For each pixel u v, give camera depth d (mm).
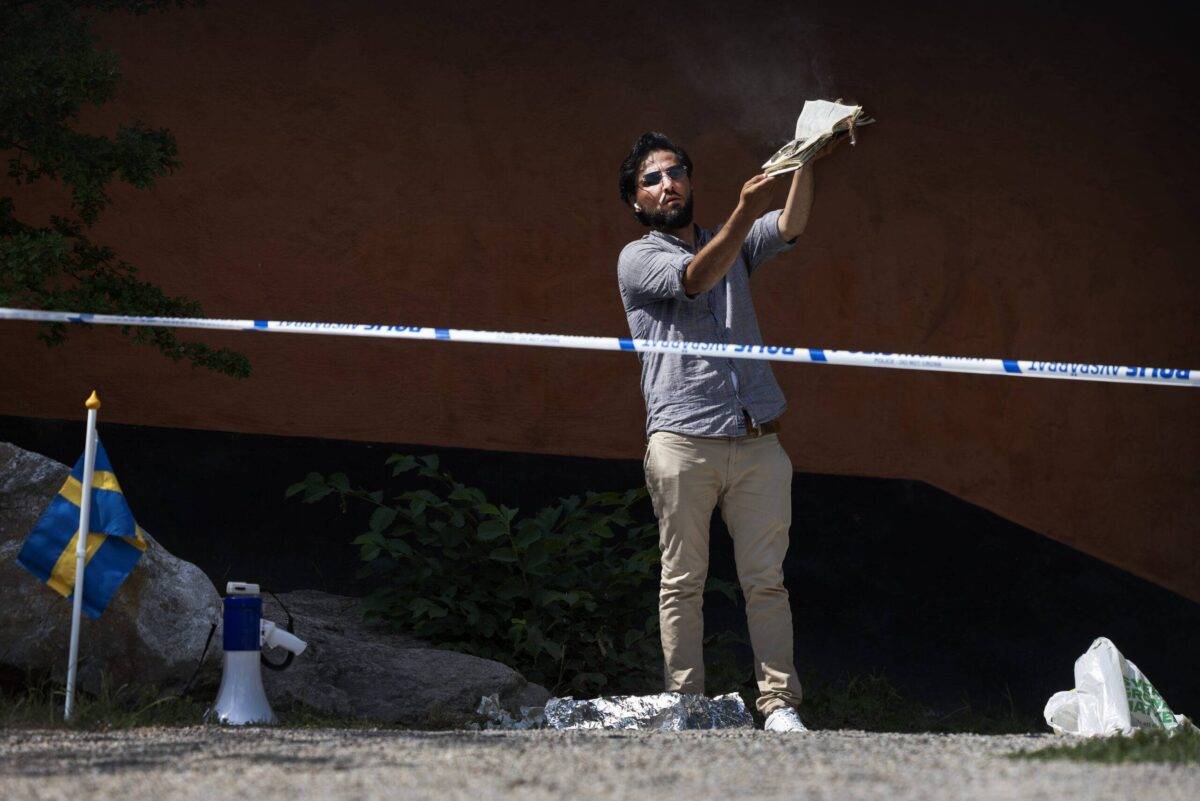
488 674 20641
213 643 18438
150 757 11383
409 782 9883
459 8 31062
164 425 28797
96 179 22594
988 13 32906
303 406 29688
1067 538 32219
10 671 17750
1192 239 33344
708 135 31734
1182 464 32750
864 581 30547
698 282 17516
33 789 9648
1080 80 33156
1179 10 33500
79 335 28547
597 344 16281
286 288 29969
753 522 18578
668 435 18516
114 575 17203
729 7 31984
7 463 18922
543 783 9812
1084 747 11727
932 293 32375
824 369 31938
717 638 25188
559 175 31141
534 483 30453
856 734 14586
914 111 32562
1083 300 32875
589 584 24141
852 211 32250
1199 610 32188
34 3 22406
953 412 32094
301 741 12961
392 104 30703
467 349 30562
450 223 30766
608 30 31500
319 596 25859
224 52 30000
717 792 9383
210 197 29750
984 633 30344
